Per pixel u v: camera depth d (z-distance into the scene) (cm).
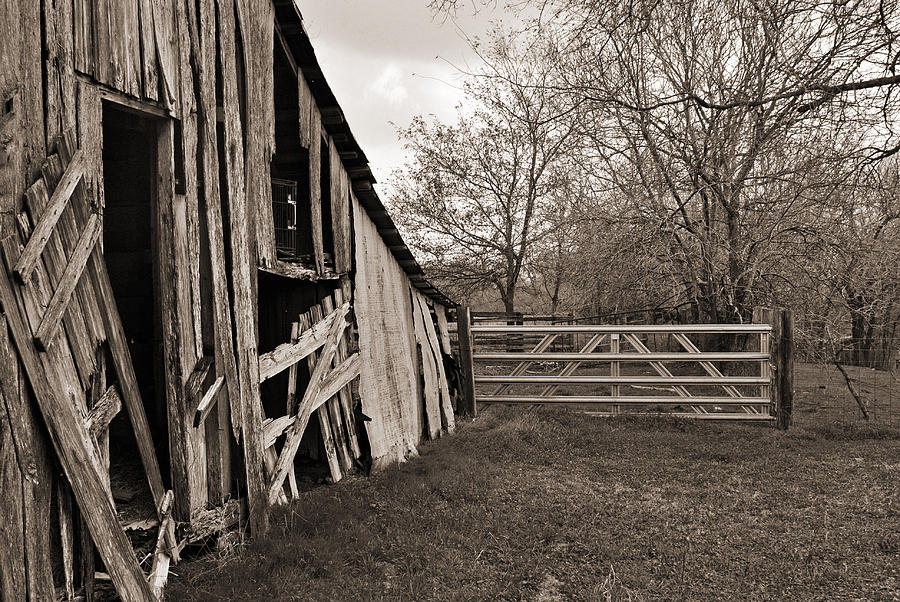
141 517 462
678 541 584
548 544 579
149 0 454
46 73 365
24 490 328
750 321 1418
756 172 1398
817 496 723
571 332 1159
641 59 1400
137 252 669
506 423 1084
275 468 628
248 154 589
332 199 781
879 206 1044
